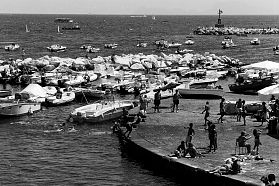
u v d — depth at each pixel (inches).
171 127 1590.8
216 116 1758.1
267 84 2332.7
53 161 1391.5
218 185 1120.8
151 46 5984.3
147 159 1330.0
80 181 1221.7
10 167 1334.9
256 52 5167.3
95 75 3036.4
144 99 1882.4
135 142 1401.3
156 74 3112.7
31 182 1216.8
